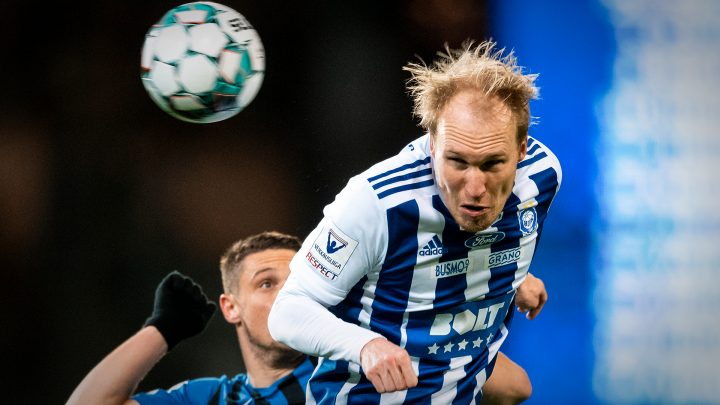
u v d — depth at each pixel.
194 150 25.50
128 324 24.64
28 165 25.31
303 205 25.78
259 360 14.80
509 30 26.03
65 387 24.16
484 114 9.30
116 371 14.27
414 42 26.31
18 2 25.50
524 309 12.41
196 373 22.30
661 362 24.28
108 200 25.33
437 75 9.84
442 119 9.51
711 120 25.16
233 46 14.90
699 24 25.14
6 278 24.47
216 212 25.42
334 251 10.16
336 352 9.89
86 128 25.64
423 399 11.40
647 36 25.36
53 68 25.73
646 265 24.98
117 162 25.48
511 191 10.62
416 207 10.05
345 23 26.23
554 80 25.80
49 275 24.69
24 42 25.61
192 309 15.18
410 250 10.30
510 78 9.63
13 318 24.28
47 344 24.23
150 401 14.54
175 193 25.48
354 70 26.27
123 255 25.00
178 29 14.88
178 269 25.09
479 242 10.56
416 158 10.35
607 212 25.34
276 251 15.19
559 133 25.78
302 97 26.09
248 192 25.64
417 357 11.10
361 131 26.27
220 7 15.25
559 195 25.47
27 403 23.95
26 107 25.55
